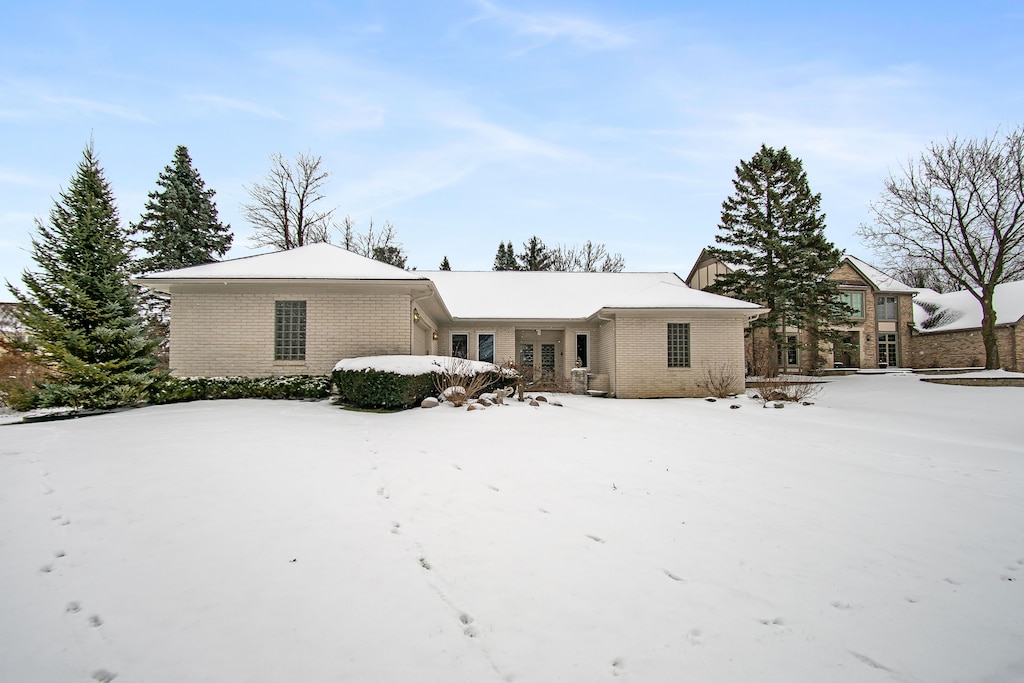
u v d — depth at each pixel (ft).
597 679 7.77
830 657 8.38
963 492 18.16
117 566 10.92
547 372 67.10
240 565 11.04
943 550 12.80
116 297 38.14
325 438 23.76
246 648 8.39
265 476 16.87
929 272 118.01
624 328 61.41
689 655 8.36
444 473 18.30
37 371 48.83
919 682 7.79
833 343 86.33
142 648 8.39
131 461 18.17
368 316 45.09
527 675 7.83
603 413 39.06
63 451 19.80
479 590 10.32
